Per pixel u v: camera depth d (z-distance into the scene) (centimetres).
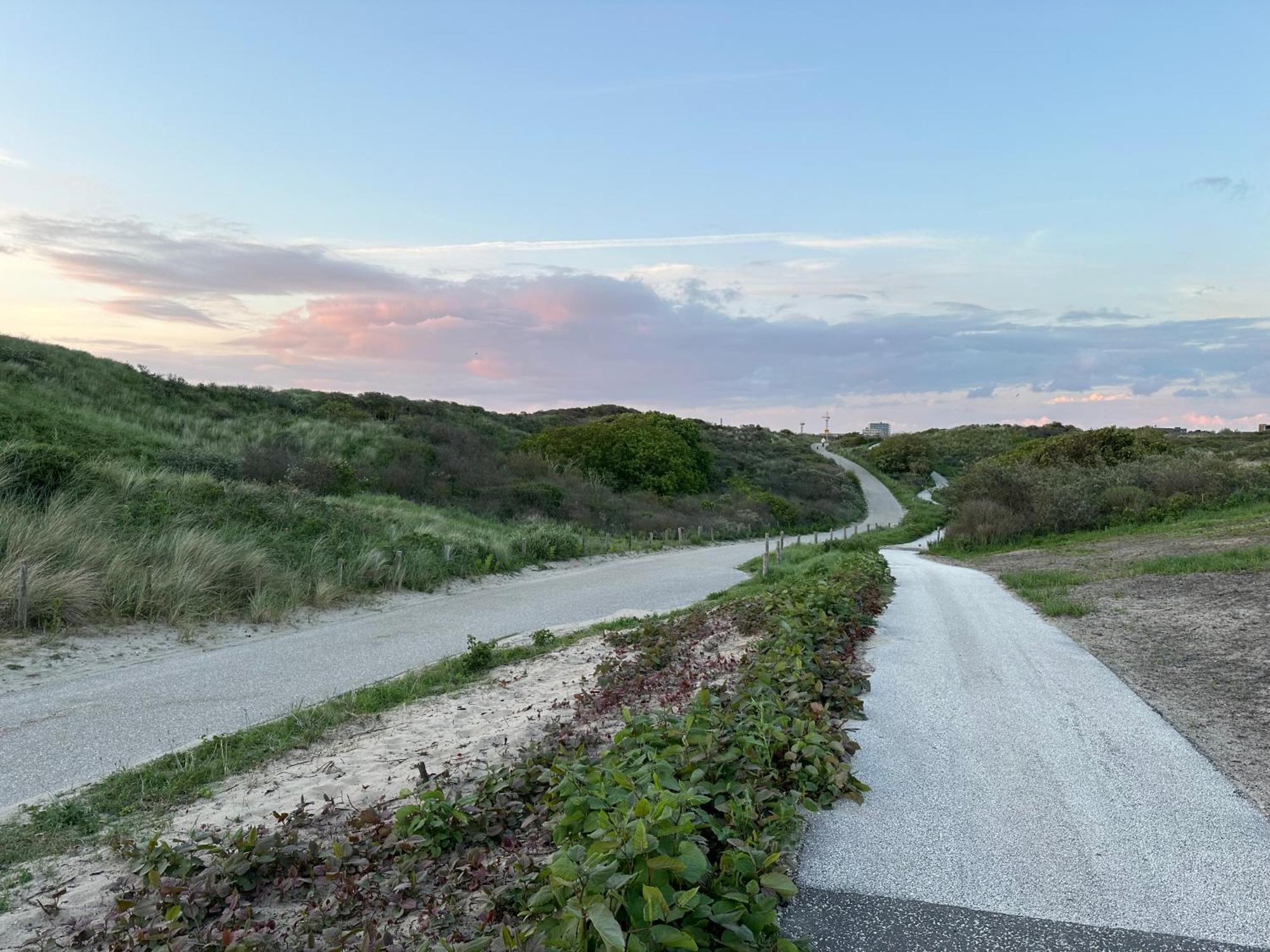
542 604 1620
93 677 940
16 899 439
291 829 474
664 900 270
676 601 1695
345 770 630
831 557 2128
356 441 3391
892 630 994
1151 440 3728
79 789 615
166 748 713
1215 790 477
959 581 1574
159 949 340
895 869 391
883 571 1525
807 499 5856
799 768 473
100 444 2283
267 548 1509
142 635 1118
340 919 381
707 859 355
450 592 1756
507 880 391
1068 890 371
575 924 265
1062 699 671
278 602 1347
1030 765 526
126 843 483
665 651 940
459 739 698
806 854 407
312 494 2152
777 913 350
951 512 3350
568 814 361
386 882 408
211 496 1662
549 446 4531
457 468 3469
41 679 915
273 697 888
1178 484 2552
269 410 3712
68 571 1151
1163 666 767
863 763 535
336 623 1345
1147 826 433
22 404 2355
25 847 511
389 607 1522
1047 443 3941
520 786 491
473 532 2356
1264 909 351
